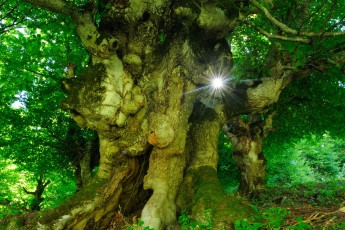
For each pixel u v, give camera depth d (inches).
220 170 679.7
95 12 279.9
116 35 280.7
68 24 278.1
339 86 506.6
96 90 261.0
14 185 848.3
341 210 229.6
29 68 453.1
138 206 308.2
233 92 322.3
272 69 335.6
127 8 273.1
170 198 266.8
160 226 245.8
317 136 604.1
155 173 273.0
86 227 269.0
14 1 294.7
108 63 264.5
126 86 268.2
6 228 262.7
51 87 532.4
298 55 287.7
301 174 917.2
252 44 349.1
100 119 266.1
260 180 444.1
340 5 350.6
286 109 536.7
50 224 248.2
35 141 583.2
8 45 450.6
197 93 286.7
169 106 267.6
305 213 240.8
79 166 588.7
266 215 222.4
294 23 341.1
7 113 561.6
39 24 309.4
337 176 1102.4
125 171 285.7
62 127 586.2
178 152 269.0
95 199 272.1
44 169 600.7
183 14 251.3
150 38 279.4
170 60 275.3
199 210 238.4
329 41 337.1
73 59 454.6
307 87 509.4
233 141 458.9
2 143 575.2
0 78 425.4
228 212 222.8
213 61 285.9
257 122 465.7
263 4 242.4
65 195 781.9
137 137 278.1
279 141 600.7
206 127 309.1
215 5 247.8
